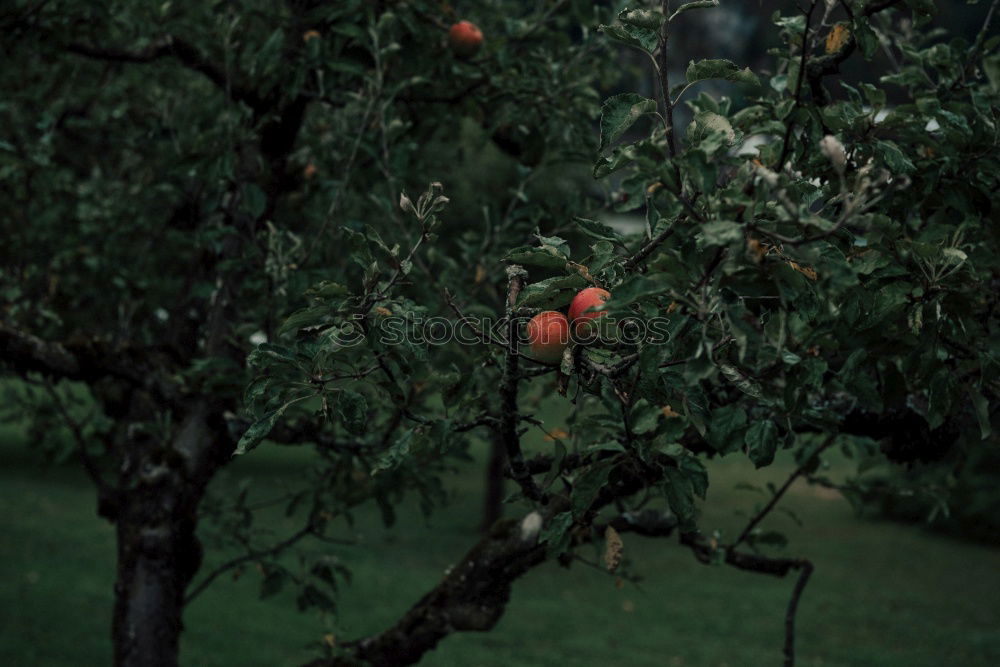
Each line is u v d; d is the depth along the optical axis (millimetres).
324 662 3449
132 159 5918
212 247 3799
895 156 1938
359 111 3969
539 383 3775
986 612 11742
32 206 5293
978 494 15156
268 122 4004
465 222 9531
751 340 1543
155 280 5293
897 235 1965
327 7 3740
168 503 3820
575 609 11289
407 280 2123
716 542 3463
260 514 13547
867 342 1969
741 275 1573
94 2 3893
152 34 4250
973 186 2215
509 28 4367
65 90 5703
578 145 4281
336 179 4309
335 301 2012
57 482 16234
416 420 2088
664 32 1730
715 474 19281
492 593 3270
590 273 1815
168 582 3867
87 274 5219
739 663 9633
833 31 2100
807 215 1438
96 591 10797
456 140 4969
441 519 14773
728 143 1673
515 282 1872
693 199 1626
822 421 1965
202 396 3904
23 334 3709
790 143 1925
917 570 13586
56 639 9148
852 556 14125
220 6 4367
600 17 4324
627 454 1993
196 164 3648
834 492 18234
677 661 9633
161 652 3801
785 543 3549
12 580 10906
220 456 3902
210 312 3965
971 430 2740
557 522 1996
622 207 1919
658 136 1822
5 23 3953
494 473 13906
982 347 2092
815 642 10375
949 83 2410
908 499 15789
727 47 14430
